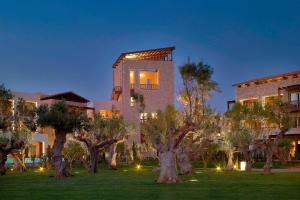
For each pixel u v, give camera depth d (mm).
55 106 37125
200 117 30203
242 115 43719
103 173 42188
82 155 53656
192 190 24047
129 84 83000
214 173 39469
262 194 21859
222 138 45062
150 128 36719
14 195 22344
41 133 70562
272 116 38719
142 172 43375
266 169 37438
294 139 60625
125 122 50125
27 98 71250
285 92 64000
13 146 40656
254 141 42812
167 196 21219
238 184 27531
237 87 73688
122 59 83875
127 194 22203
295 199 19859
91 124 44500
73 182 30578
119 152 63156
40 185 28250
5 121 38719
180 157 38438
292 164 51969
